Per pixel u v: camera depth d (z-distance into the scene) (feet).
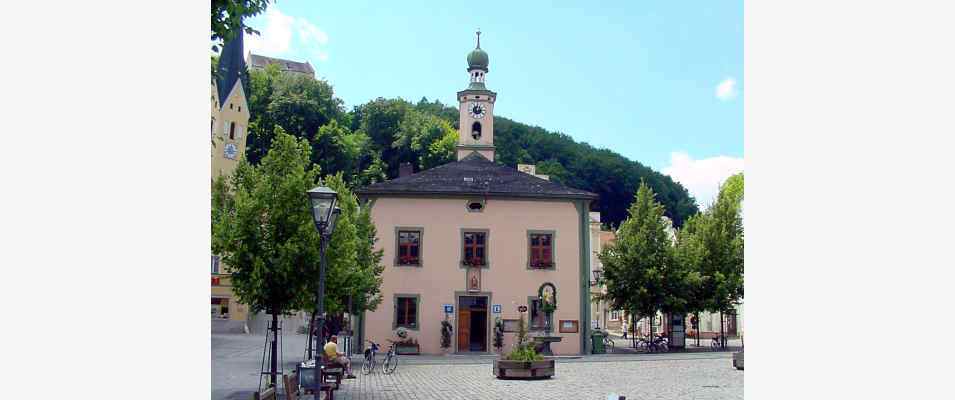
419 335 126.11
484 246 129.29
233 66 216.33
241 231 61.57
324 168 247.29
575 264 129.70
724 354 122.42
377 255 112.78
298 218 62.64
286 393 39.91
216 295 187.62
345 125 288.71
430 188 130.41
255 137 254.47
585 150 312.09
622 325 240.73
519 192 130.41
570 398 61.21
